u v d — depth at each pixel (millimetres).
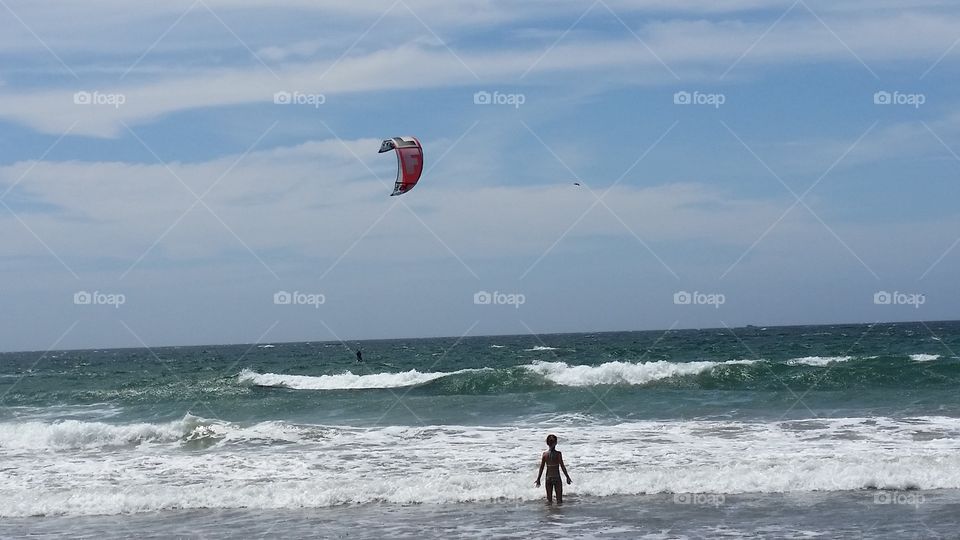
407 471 17172
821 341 76438
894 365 31000
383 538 12773
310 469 17547
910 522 13062
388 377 39719
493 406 26578
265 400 29453
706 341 86875
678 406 25469
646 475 16094
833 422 21469
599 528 13148
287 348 132750
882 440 18938
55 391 39875
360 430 21688
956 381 28688
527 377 32500
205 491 15688
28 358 134625
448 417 25000
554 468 15039
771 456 17500
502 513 14266
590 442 19609
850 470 16000
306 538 12859
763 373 31469
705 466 16828
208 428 21891
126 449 20359
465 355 70188
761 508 14219
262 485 16156
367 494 15539
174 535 13227
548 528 13195
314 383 39781
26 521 14328
